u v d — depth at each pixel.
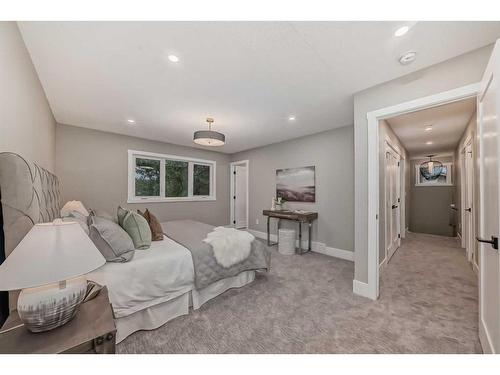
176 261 1.89
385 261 3.21
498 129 1.07
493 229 1.24
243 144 4.99
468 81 1.65
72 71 1.93
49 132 2.73
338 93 2.38
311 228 4.14
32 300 0.84
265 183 5.09
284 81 2.13
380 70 1.92
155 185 4.67
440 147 5.17
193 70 1.93
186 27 1.41
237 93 2.39
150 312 1.71
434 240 4.96
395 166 4.15
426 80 1.86
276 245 4.50
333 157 3.82
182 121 3.33
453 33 1.45
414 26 1.40
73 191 3.56
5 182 1.04
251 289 2.43
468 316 1.88
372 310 1.98
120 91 2.33
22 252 0.81
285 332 1.67
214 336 1.63
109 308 1.06
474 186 3.01
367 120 2.24
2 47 1.18
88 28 1.41
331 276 2.82
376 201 2.19
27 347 0.79
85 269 0.88
